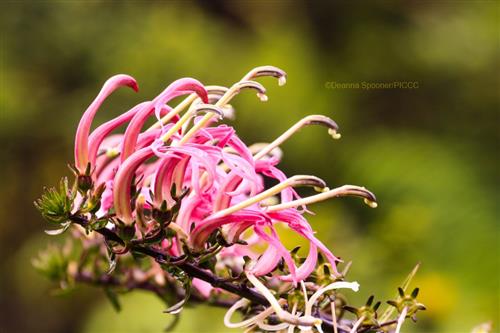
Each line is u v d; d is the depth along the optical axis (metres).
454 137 7.48
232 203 1.63
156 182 1.53
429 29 8.28
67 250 2.54
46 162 7.66
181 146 1.52
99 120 7.18
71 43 7.57
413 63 7.99
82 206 1.58
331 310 1.79
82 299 7.24
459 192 6.10
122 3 7.83
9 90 7.48
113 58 7.52
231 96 1.63
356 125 7.53
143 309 5.77
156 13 7.83
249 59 7.62
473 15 8.40
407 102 7.80
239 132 7.23
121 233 1.54
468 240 5.45
